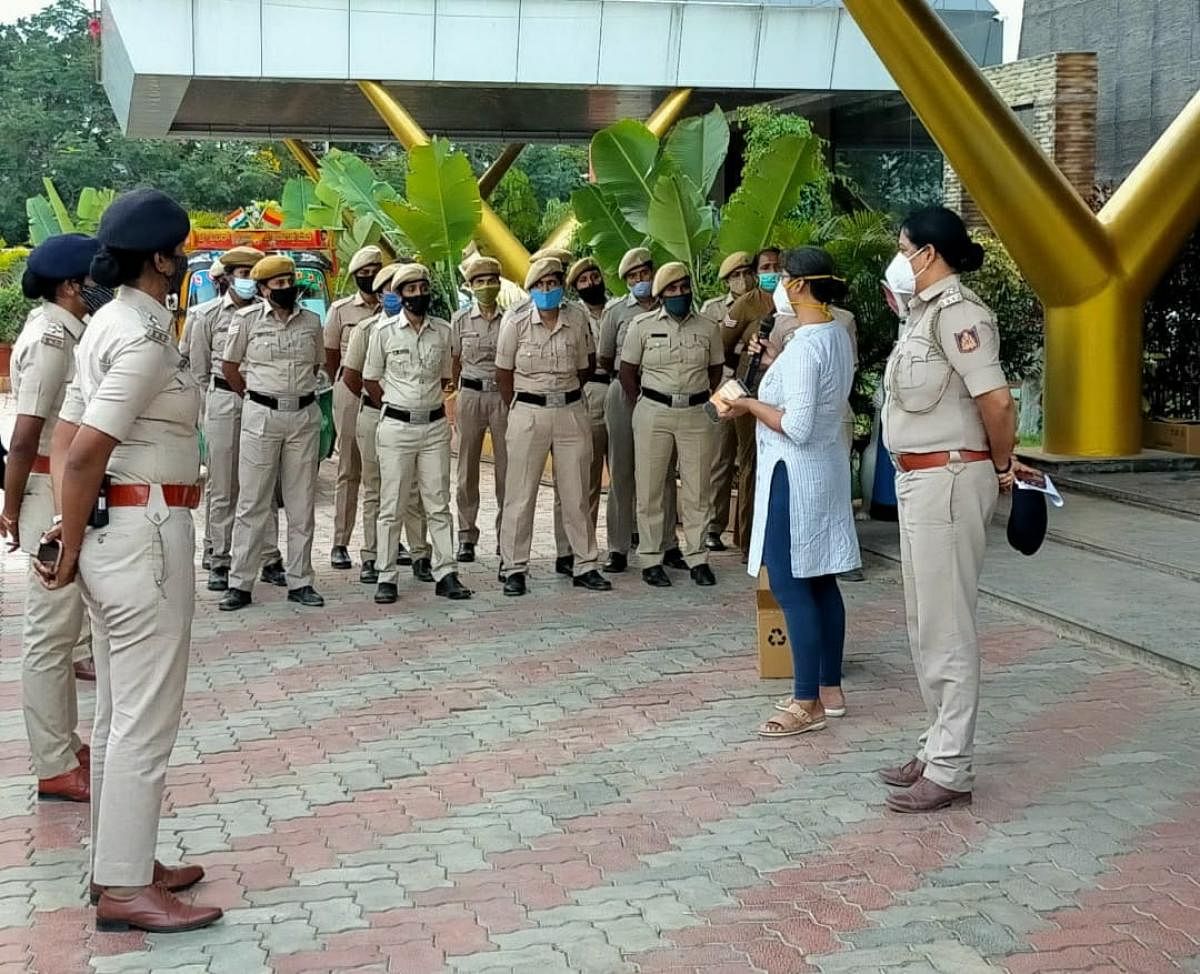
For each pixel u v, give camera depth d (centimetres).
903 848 447
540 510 1133
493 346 907
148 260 386
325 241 1394
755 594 805
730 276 860
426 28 1246
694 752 545
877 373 1004
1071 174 1488
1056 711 583
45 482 494
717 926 396
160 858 449
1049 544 896
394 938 392
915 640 492
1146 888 414
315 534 1055
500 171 1891
